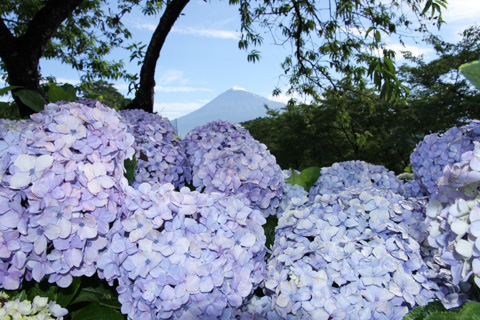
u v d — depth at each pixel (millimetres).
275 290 1428
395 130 14281
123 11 6570
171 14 4734
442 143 2141
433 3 4086
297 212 1681
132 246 1345
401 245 1422
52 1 4301
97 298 1506
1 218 1212
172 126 3189
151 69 4859
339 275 1347
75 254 1285
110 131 1527
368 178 2641
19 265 1235
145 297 1281
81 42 8414
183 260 1334
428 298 1325
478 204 1104
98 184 1349
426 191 2324
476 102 12875
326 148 18469
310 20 6125
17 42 4152
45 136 1396
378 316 1259
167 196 1489
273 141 20469
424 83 14641
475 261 1029
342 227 1539
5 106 2883
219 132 2471
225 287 1356
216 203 1582
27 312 1156
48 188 1271
